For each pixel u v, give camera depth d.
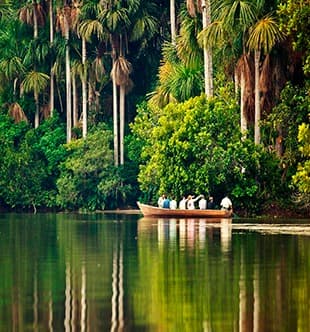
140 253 68.69
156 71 166.12
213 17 123.44
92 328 41.25
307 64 97.44
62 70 167.88
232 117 123.12
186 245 74.25
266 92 122.38
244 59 120.69
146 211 125.56
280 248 70.56
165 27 165.62
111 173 160.25
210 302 46.66
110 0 157.25
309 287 50.78
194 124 122.75
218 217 118.25
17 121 168.50
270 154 120.94
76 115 168.38
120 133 162.00
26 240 82.31
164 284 52.41
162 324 41.81
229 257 64.81
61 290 50.88
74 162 160.25
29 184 164.50
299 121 113.00
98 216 134.25
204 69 133.25
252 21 116.25
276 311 44.28
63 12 164.50
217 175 121.00
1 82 168.75
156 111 145.75
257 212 121.81
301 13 95.62
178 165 123.50
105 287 51.75
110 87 171.00
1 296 49.06
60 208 164.00
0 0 180.62
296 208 119.38
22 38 170.38
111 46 161.50
